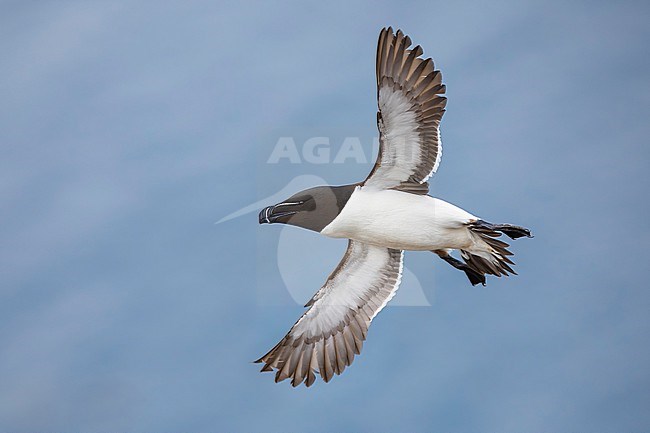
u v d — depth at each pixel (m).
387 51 8.04
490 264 8.95
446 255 9.17
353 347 9.38
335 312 9.45
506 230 8.28
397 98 8.16
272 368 9.44
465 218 8.39
